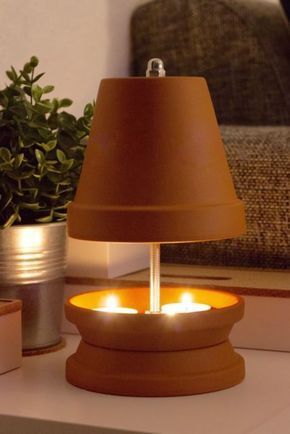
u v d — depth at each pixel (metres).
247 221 1.89
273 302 1.60
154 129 1.28
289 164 1.87
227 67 2.38
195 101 1.31
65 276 1.68
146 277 1.75
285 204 1.86
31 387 1.40
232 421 1.23
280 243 1.87
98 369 1.36
